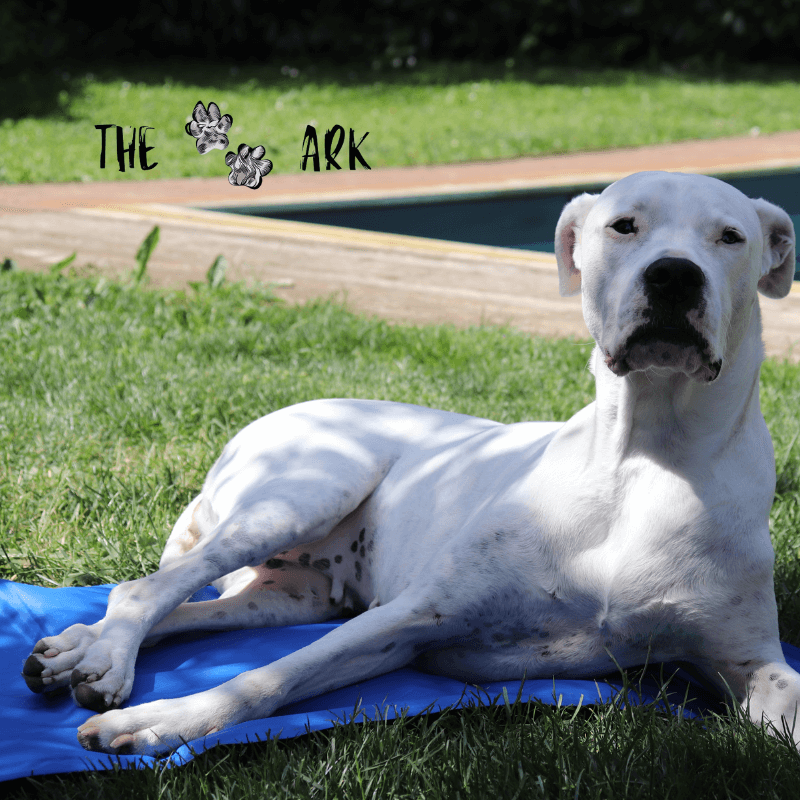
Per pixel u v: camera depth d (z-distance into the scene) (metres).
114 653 2.21
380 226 10.38
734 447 2.21
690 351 2.00
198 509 2.96
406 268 7.87
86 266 7.23
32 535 3.25
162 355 5.23
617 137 13.48
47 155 11.65
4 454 3.81
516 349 5.77
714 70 20.05
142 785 1.87
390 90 17.02
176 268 7.45
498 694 2.25
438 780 1.90
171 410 4.39
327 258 8.05
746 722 2.12
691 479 2.18
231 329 5.73
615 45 20.06
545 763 1.95
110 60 18.53
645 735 2.05
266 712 2.14
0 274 6.62
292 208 10.12
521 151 12.69
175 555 2.91
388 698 2.24
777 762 1.97
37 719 2.14
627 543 2.21
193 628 2.55
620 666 2.32
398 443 2.84
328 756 1.96
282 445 2.79
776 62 20.69
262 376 4.87
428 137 13.26
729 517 2.19
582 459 2.29
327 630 2.58
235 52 19.52
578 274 2.58
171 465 3.87
